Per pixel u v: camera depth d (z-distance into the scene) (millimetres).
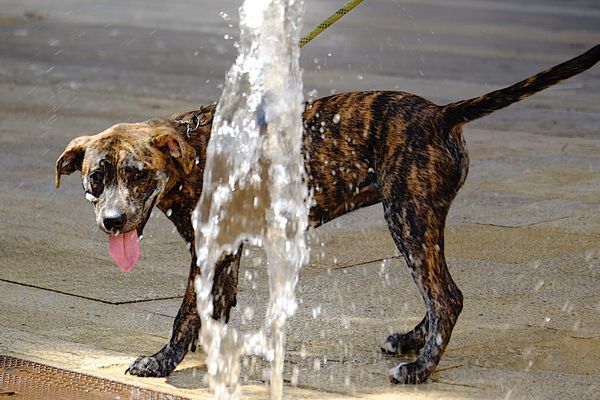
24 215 14766
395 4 53469
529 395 8875
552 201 15984
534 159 18953
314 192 9625
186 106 23297
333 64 30547
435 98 24734
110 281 12016
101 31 37500
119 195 8766
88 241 13633
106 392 8852
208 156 9430
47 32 36812
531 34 41281
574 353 9914
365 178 9562
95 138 9055
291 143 9602
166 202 9453
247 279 12133
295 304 10289
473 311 11070
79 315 10844
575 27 44875
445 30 41750
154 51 32688
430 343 9234
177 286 11898
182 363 9719
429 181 9258
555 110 24391
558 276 12312
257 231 9719
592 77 30219
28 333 10273
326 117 9578
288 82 9789
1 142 19438
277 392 8812
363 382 9164
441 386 9086
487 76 29031
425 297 9273
